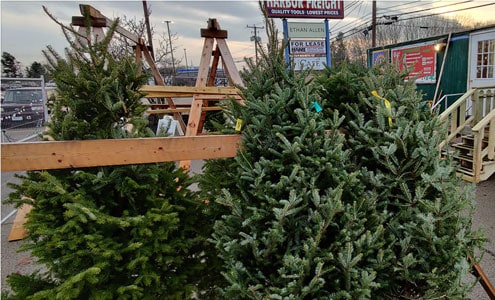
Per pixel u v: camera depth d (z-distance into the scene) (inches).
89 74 59.8
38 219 54.8
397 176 59.9
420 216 55.7
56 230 51.9
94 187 58.1
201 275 68.4
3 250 112.7
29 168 51.7
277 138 57.4
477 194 152.6
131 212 62.2
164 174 67.7
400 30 802.2
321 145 56.7
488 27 238.4
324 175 55.4
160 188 65.8
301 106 57.2
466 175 153.6
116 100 61.7
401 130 58.7
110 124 62.7
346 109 67.7
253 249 49.6
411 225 56.9
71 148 53.2
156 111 213.3
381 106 61.1
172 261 62.4
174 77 531.5
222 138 61.1
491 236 111.2
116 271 57.6
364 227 53.8
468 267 57.8
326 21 279.7
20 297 55.1
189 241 64.6
